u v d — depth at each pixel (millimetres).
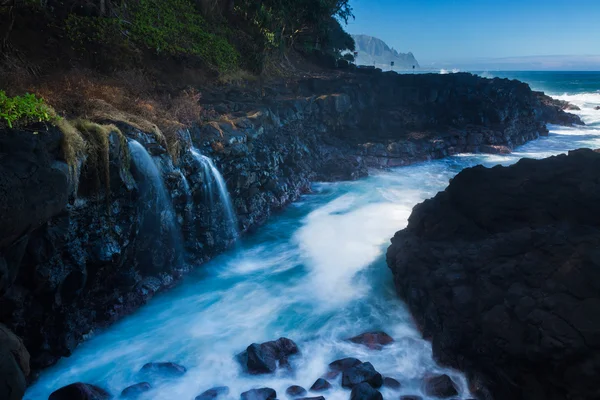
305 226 13680
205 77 20281
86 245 7262
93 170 7113
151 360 7270
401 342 7539
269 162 14758
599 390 4977
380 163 21625
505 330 6070
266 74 26375
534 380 5711
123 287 8641
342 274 10250
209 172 11289
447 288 7480
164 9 23078
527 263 6742
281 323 8344
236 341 7793
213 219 11406
